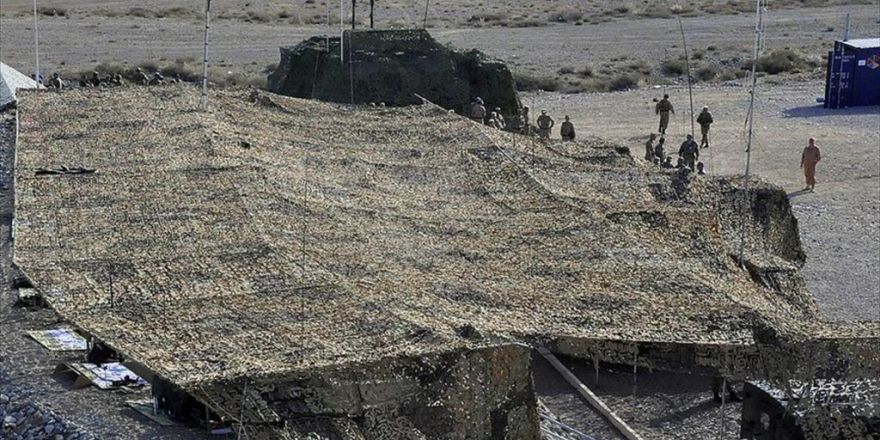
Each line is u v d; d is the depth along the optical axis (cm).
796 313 2842
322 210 3253
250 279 2712
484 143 4009
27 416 2409
